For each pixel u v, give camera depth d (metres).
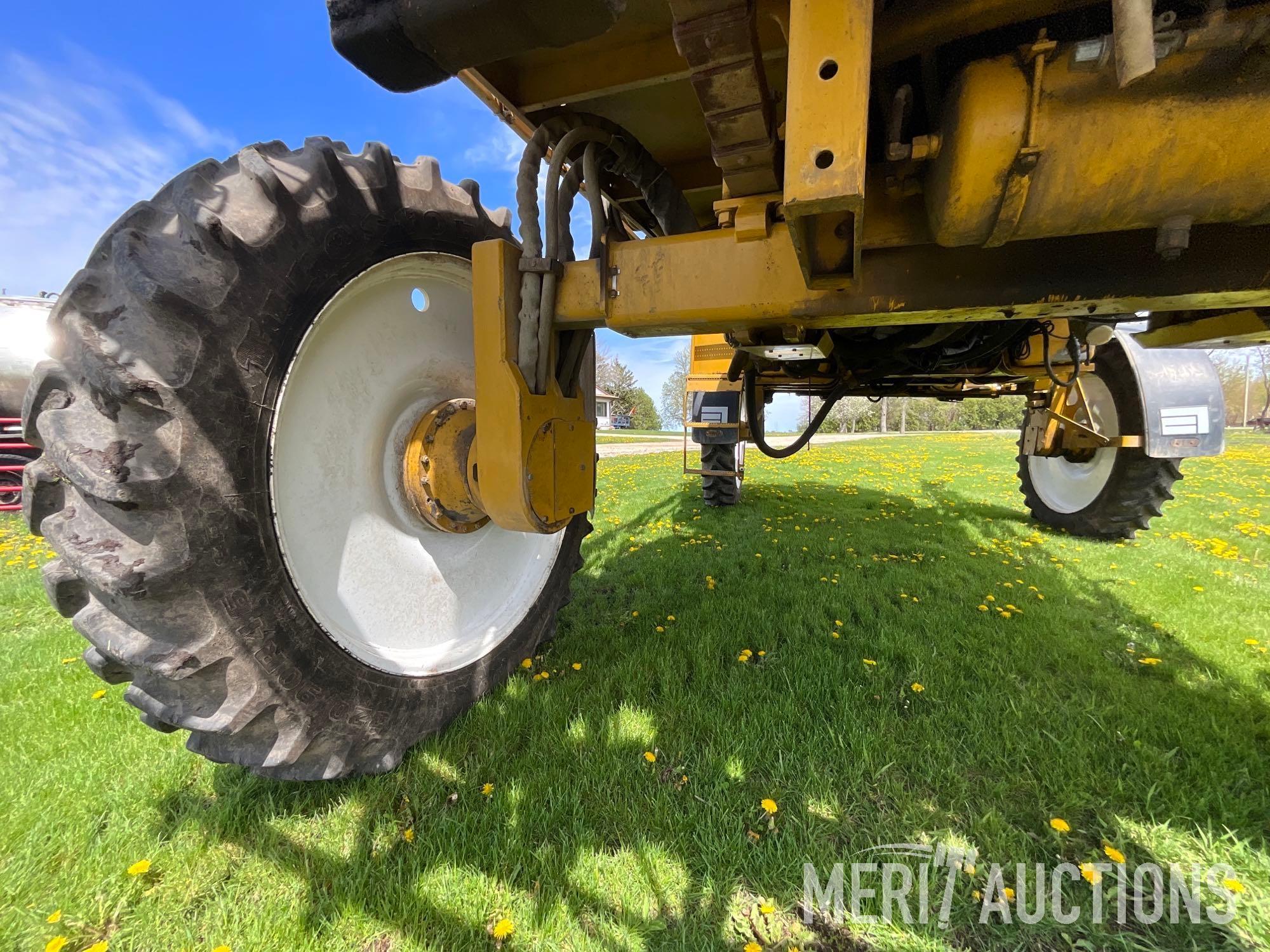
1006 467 10.25
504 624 2.18
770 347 1.95
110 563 1.12
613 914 1.25
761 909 1.25
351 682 1.54
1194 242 1.09
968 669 2.29
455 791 1.61
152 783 1.63
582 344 1.75
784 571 3.60
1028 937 1.21
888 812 1.54
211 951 1.17
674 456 15.98
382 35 0.98
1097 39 0.78
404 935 1.21
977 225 0.94
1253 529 4.71
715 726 1.88
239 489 1.29
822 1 0.79
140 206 1.32
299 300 1.42
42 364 1.21
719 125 1.06
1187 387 3.62
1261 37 0.70
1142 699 2.02
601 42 1.66
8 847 1.41
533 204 1.51
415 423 1.89
